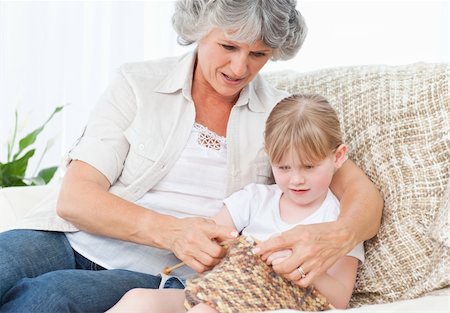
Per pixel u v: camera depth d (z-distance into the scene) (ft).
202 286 4.46
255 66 5.33
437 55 9.12
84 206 5.12
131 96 5.63
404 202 5.40
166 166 5.46
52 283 4.67
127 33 9.90
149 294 4.71
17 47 9.94
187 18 5.29
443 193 5.33
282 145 5.08
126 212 5.07
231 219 5.42
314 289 4.71
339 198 5.51
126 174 5.52
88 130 5.54
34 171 9.75
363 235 5.09
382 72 6.00
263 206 5.43
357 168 5.57
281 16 5.12
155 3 9.89
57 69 10.00
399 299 5.13
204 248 4.75
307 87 6.31
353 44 9.32
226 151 5.58
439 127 5.48
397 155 5.57
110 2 9.84
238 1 4.97
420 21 9.12
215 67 5.26
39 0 9.88
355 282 5.32
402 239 5.26
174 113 5.57
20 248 5.14
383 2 9.20
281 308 4.53
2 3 9.86
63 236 5.46
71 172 5.36
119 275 5.08
